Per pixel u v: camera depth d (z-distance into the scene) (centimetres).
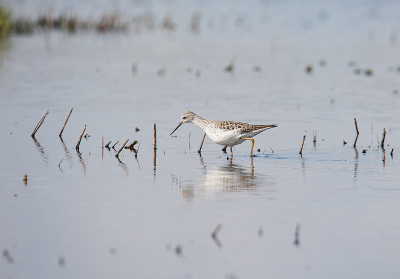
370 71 2758
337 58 3192
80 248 923
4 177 1284
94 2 5084
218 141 1521
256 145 1636
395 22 4281
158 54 3312
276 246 930
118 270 859
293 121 1914
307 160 1459
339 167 1384
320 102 2208
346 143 1638
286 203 1117
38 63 2942
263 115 1992
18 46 3441
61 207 1095
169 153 1544
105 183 1252
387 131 1769
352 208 1086
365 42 3656
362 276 840
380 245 929
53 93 2302
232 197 1159
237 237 962
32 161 1427
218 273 851
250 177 1307
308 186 1228
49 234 972
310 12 4653
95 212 1070
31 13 4472
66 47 3478
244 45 3600
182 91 2408
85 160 1448
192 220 1034
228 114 2003
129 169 1374
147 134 1748
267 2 5053
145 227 1003
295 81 2628
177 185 1243
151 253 909
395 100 2228
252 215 1055
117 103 2162
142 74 2761
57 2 4975
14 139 1645
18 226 1002
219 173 1345
